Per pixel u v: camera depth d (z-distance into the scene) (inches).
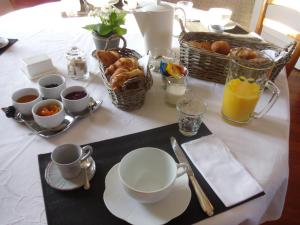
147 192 18.5
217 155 24.9
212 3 83.6
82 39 47.2
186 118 27.1
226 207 20.5
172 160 21.0
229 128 28.8
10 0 70.2
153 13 36.6
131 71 29.5
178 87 30.9
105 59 33.2
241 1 81.9
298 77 95.2
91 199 20.9
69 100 28.5
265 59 30.7
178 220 19.6
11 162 24.0
